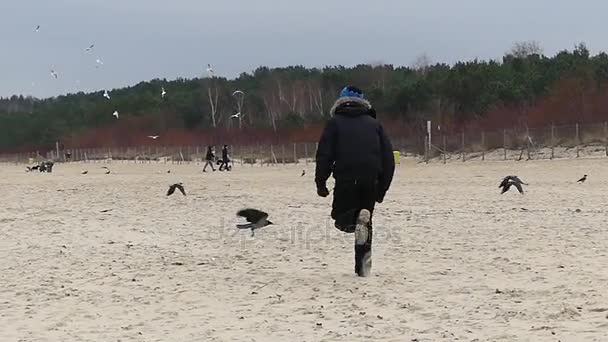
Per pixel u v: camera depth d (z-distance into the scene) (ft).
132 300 27.02
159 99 374.22
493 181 101.04
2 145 400.26
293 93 347.77
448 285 27.91
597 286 26.27
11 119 414.21
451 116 215.51
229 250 39.81
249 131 287.48
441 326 21.48
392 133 205.98
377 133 29.78
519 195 72.64
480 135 164.45
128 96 416.67
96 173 178.50
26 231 50.70
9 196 91.91
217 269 33.58
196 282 30.30
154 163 241.96
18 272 33.91
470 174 119.24
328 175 29.71
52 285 30.37
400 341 19.97
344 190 29.55
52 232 49.70
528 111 177.88
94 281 31.12
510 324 21.34
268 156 213.25
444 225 48.29
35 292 28.96
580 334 19.75
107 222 55.67
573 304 23.50
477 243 39.34
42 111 434.71
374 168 29.37
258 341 20.59
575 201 63.72
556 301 24.16
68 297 27.84
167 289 28.91
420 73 325.83
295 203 69.46
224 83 391.04
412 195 77.71
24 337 21.86
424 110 226.17
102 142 337.93
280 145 220.43
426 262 33.71
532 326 20.93
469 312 23.17
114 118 368.48
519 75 214.48
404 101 234.17
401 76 338.75
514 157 142.82
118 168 212.43
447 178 112.16
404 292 26.86
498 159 143.54
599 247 36.17
